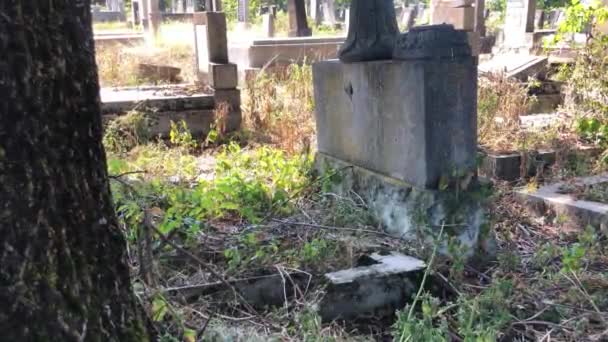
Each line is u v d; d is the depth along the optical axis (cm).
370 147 441
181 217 364
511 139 596
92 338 180
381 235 397
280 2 2744
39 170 168
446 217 374
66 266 175
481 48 1150
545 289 341
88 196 185
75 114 179
